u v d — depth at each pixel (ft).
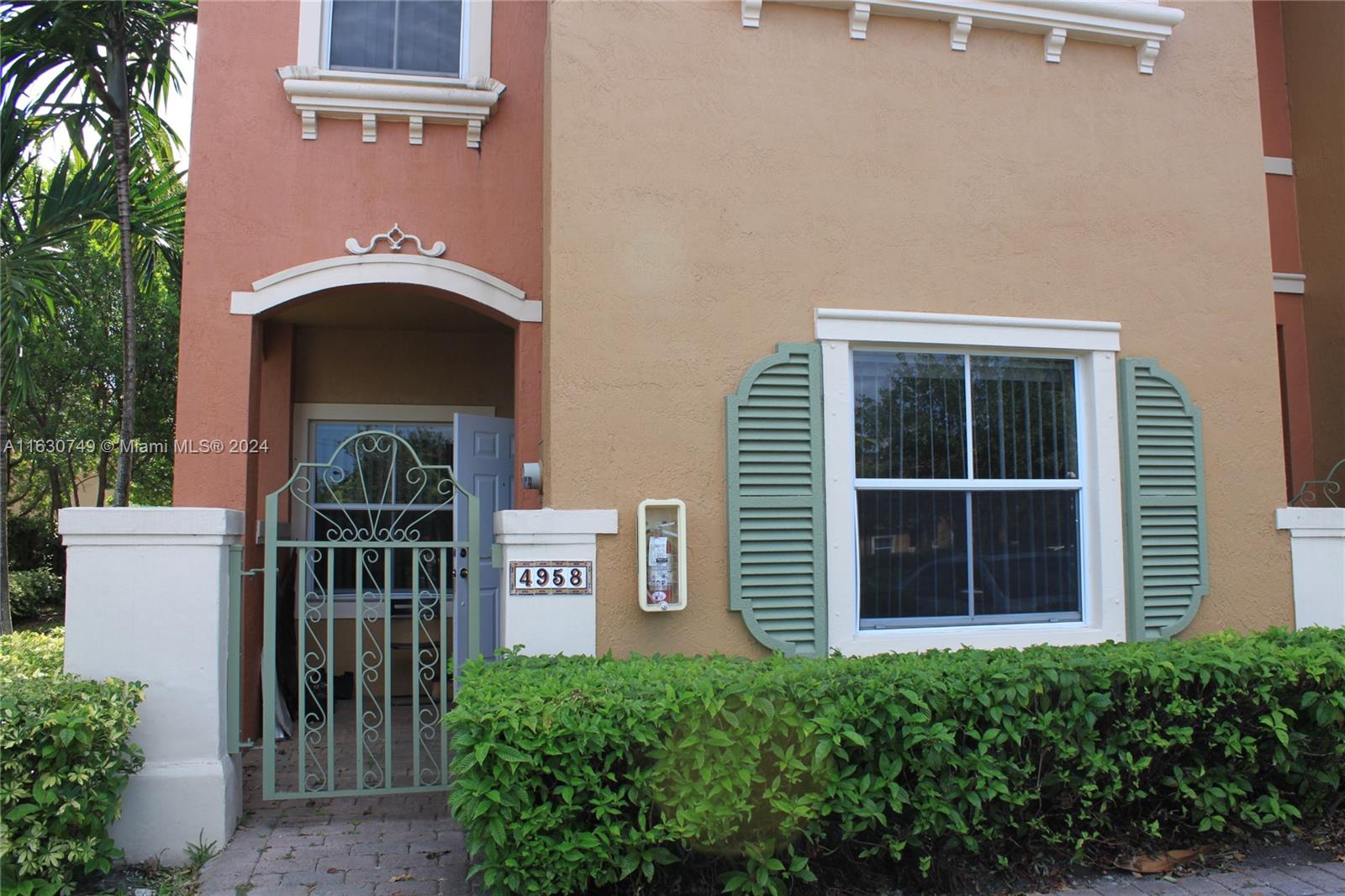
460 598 21.53
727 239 16.02
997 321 16.79
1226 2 18.62
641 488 15.30
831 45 16.78
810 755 12.73
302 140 19.85
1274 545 17.72
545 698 12.19
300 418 24.61
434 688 24.70
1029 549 16.98
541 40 20.93
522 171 20.54
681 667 13.48
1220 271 18.02
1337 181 23.36
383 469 25.22
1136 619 16.83
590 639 14.88
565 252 15.44
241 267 19.43
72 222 24.62
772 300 16.08
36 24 22.12
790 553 15.69
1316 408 23.75
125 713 13.03
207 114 19.53
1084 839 13.74
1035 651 14.55
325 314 23.34
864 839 13.33
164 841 13.98
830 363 16.12
